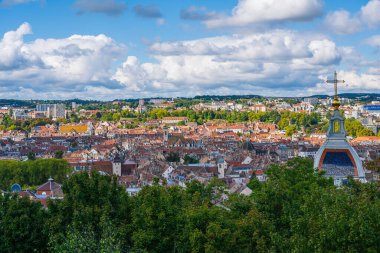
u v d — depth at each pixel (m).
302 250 105.69
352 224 101.06
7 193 160.88
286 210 128.75
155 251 128.88
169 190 152.62
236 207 142.00
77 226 128.38
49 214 140.75
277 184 139.75
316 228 107.44
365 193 121.75
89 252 116.44
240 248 124.12
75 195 137.75
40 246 137.25
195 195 156.50
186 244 127.88
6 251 135.50
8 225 136.50
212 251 118.31
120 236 130.50
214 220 129.25
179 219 131.88
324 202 114.50
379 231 102.75
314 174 158.75
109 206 137.00
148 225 129.38
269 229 124.56
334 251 102.88
